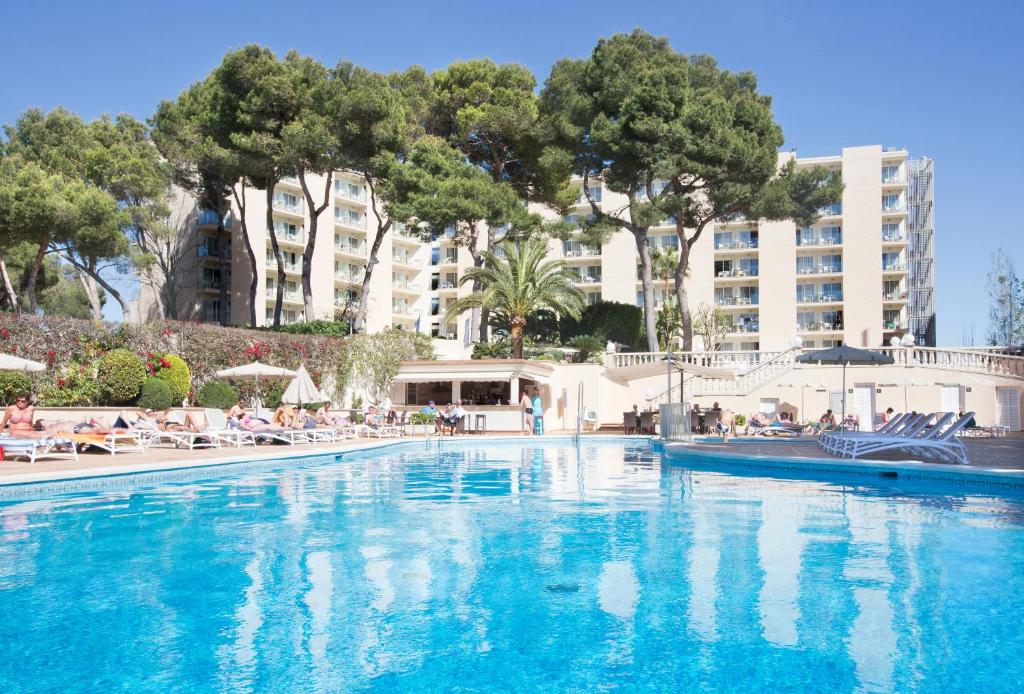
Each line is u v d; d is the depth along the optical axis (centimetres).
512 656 440
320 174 3603
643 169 3641
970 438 2545
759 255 6962
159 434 1786
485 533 821
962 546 741
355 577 621
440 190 3422
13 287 4497
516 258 3447
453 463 1766
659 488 1238
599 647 454
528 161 3928
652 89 3469
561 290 3491
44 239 3403
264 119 3409
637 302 6944
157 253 4669
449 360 3278
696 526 862
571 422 3597
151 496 1131
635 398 3600
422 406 3206
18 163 3578
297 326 3591
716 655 440
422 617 512
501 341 3691
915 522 885
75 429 1664
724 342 7138
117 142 4262
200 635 475
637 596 562
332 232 6662
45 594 567
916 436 1562
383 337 3425
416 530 838
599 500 1087
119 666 422
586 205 7075
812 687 392
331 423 2444
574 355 3938
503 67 3869
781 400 3353
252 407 2561
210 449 1831
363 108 3328
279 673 412
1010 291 5994
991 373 3216
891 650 446
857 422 2833
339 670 417
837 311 6944
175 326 2527
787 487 1247
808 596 559
